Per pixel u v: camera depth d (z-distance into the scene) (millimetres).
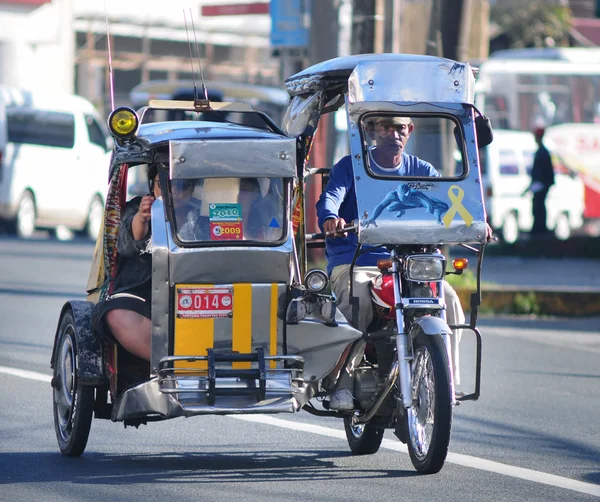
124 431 25500
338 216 22203
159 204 21234
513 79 108250
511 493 20188
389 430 26391
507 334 45125
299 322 21016
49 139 87062
